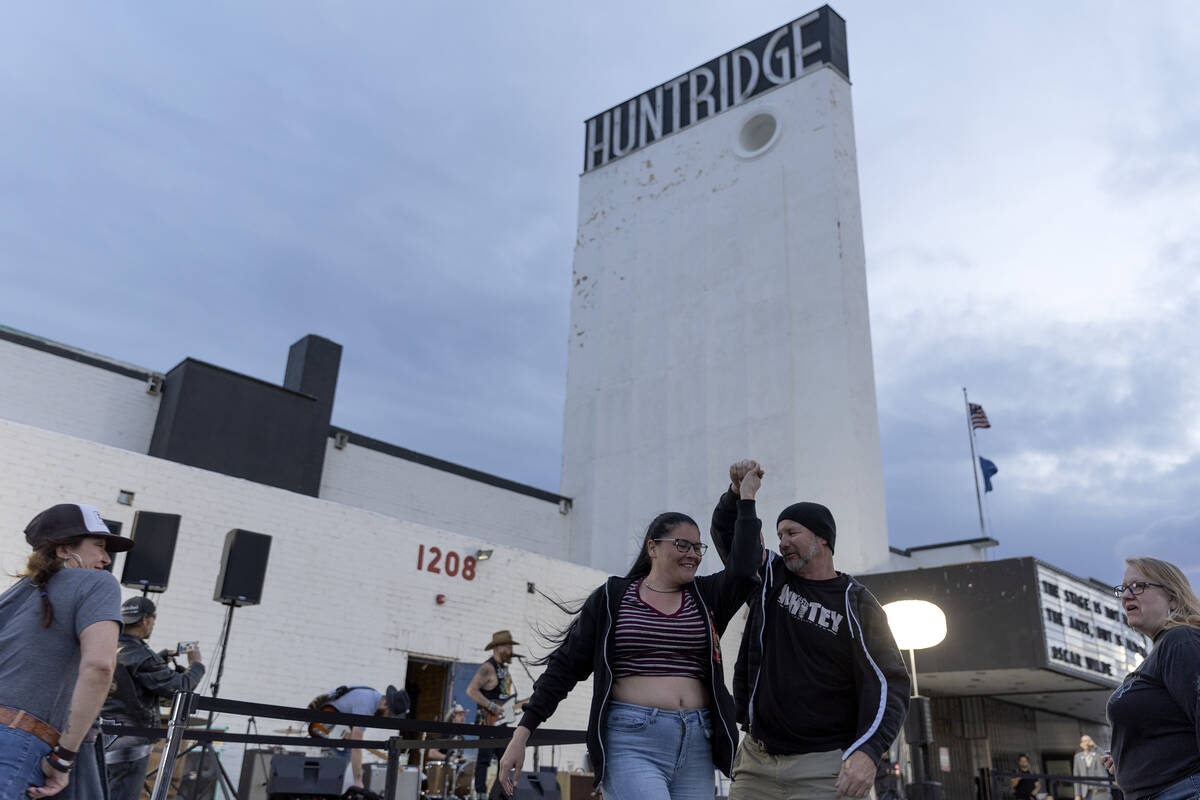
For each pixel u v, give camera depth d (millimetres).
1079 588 18719
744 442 23484
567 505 26219
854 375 22562
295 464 18625
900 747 12320
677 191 27641
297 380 19594
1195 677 2848
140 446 17391
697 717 3164
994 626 17547
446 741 4676
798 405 22953
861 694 3225
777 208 24969
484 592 15500
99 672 2939
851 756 2990
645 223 28125
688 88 28750
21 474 10828
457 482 22906
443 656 14562
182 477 12273
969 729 21328
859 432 22062
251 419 18188
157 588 8734
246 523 12758
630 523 24953
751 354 24156
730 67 27891
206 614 11977
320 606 13195
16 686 2906
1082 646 18078
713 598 3512
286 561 13023
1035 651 16922
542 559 16719
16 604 3088
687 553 3350
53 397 16562
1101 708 22812
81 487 11297
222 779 7789
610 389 27016
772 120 26422
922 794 9078
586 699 15984
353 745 4977
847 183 24641
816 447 22328
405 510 21375
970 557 27766
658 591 3385
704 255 26203
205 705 3938
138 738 5762
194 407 17422
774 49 26984
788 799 3352
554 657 3412
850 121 25594
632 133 29734
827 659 3398
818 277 23656
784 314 23875
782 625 3547
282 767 7449
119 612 3109
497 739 4398
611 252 28734
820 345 23094
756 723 3506
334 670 13078
